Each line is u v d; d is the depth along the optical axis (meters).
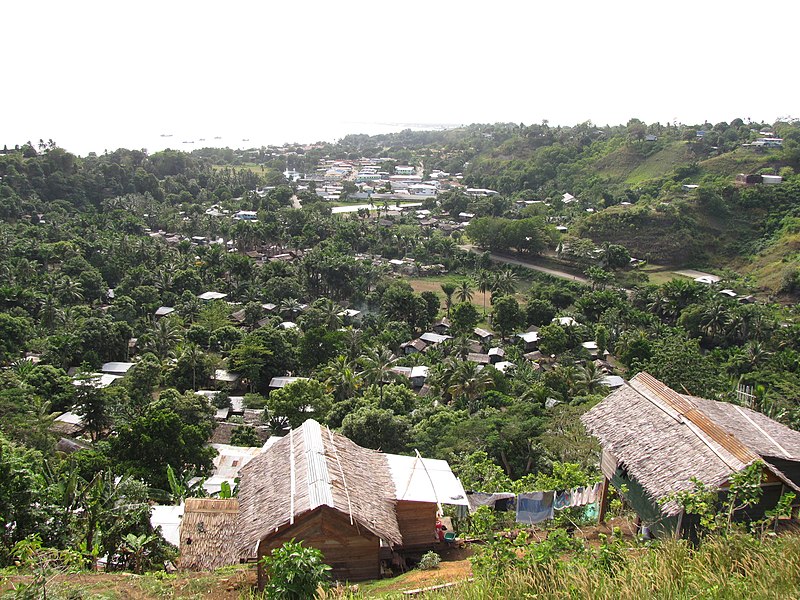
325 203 159.25
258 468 19.95
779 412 46.34
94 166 161.88
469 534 20.89
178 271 97.75
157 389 65.38
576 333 82.19
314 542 16.95
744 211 125.31
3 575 15.30
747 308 81.44
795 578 12.18
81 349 71.00
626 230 122.00
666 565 13.02
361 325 88.44
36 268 93.94
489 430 39.84
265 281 100.12
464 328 88.06
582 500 23.05
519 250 124.06
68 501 24.38
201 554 20.52
